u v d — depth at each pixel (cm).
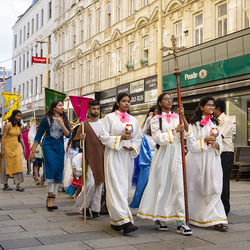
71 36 3244
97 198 561
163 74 1822
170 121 499
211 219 491
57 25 3581
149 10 2081
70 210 630
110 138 486
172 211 485
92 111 598
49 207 626
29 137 1055
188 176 520
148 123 591
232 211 622
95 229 500
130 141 508
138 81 2156
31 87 4384
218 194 502
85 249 408
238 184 1023
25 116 4678
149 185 496
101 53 2678
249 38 1296
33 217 571
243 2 1394
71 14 3244
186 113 1762
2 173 887
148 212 493
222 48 1428
